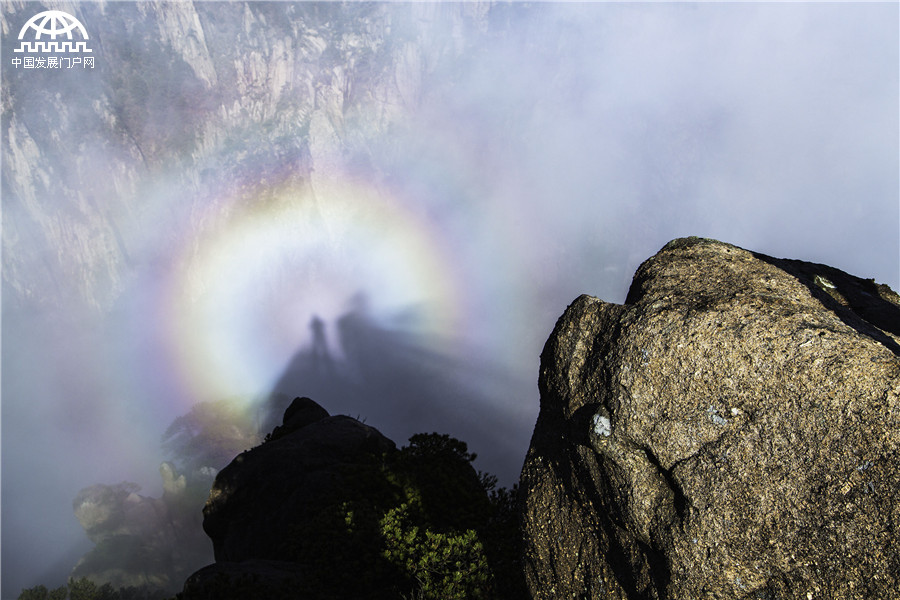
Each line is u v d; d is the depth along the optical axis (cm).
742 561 335
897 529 289
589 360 420
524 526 469
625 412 381
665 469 367
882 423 299
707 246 461
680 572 355
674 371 365
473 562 626
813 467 316
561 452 442
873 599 295
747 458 337
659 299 399
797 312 351
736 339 349
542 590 460
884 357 313
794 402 326
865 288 461
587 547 425
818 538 312
